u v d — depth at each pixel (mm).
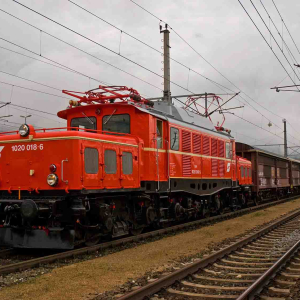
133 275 6688
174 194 12828
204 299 5473
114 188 9398
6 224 8539
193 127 13961
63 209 8227
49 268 7188
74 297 5508
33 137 8633
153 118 11086
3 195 8953
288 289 5840
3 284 6121
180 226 12711
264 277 6105
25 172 8656
